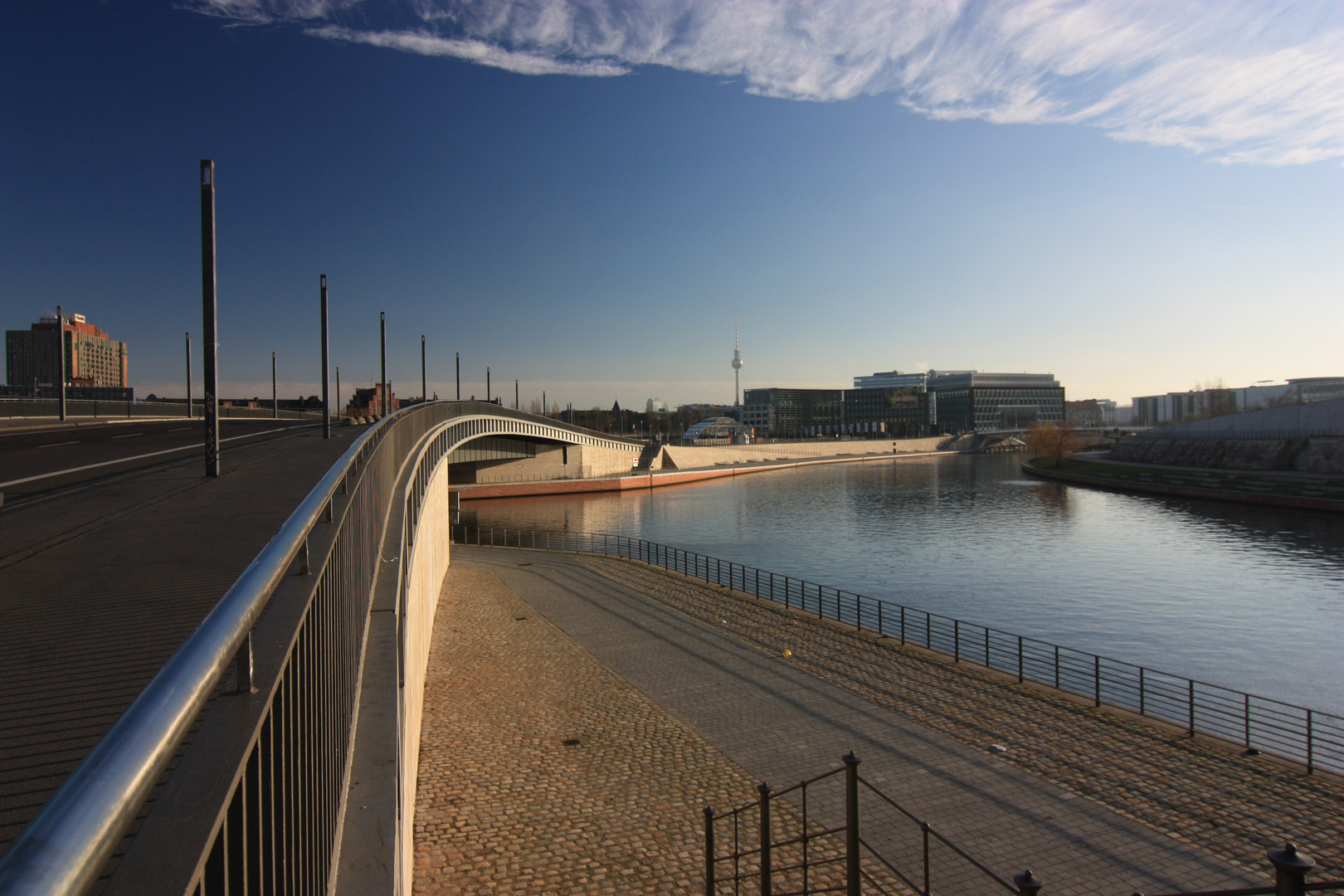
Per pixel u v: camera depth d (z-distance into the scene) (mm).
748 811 13891
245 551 9016
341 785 6008
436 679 21312
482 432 55875
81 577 7883
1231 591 41906
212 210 14898
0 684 5234
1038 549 55406
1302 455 90125
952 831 13133
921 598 40469
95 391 71000
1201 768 15555
